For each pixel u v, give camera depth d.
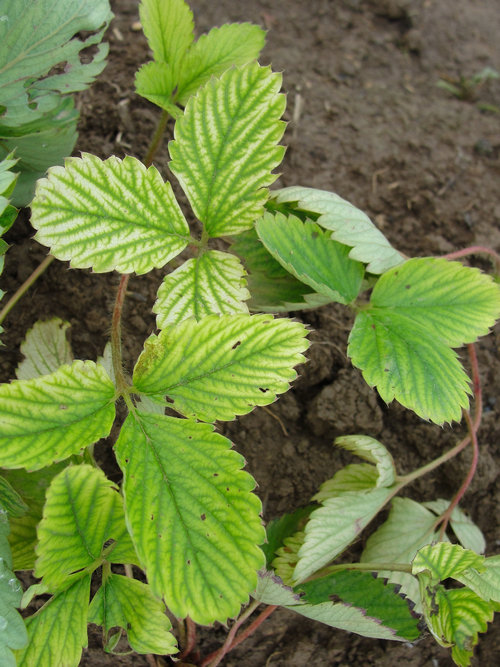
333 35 0.42
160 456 0.22
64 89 0.27
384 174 0.37
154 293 0.31
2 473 0.25
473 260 0.36
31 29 0.26
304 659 0.29
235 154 0.25
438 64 0.42
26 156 0.27
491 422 0.33
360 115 0.39
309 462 0.31
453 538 0.31
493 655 0.30
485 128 0.40
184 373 0.23
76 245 0.23
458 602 0.24
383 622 0.26
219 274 0.25
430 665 0.29
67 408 0.22
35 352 0.28
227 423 0.31
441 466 0.32
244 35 0.29
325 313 0.33
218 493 0.22
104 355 0.27
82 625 0.22
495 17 0.46
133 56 0.37
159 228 0.24
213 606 0.21
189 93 0.30
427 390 0.25
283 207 0.28
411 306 0.27
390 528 0.29
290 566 0.27
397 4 0.43
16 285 0.31
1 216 0.23
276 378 0.23
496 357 0.34
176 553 0.21
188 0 0.41
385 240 0.28
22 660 0.22
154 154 0.32
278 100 0.24
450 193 0.37
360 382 0.31
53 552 0.22
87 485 0.22
